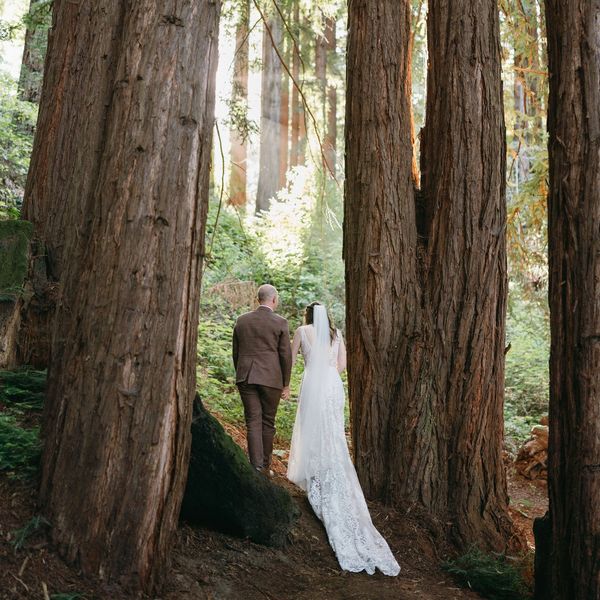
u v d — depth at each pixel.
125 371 4.00
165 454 4.07
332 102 20.98
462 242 6.93
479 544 6.42
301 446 6.31
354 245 7.13
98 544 3.89
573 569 5.18
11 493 4.06
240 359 6.79
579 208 5.38
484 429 6.76
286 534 5.54
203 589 4.43
